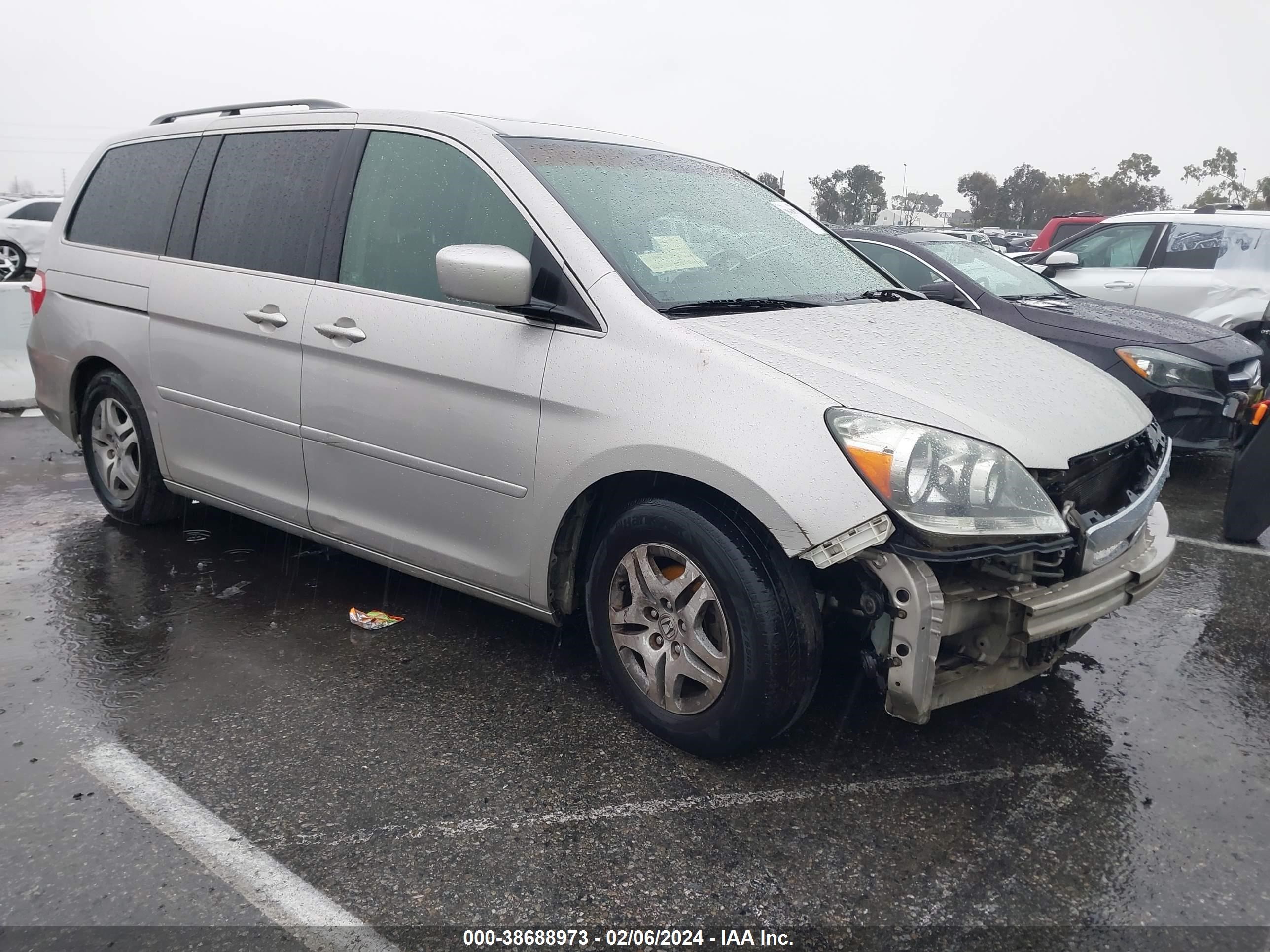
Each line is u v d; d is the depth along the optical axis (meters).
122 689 3.29
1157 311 6.87
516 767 2.86
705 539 2.69
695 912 2.28
